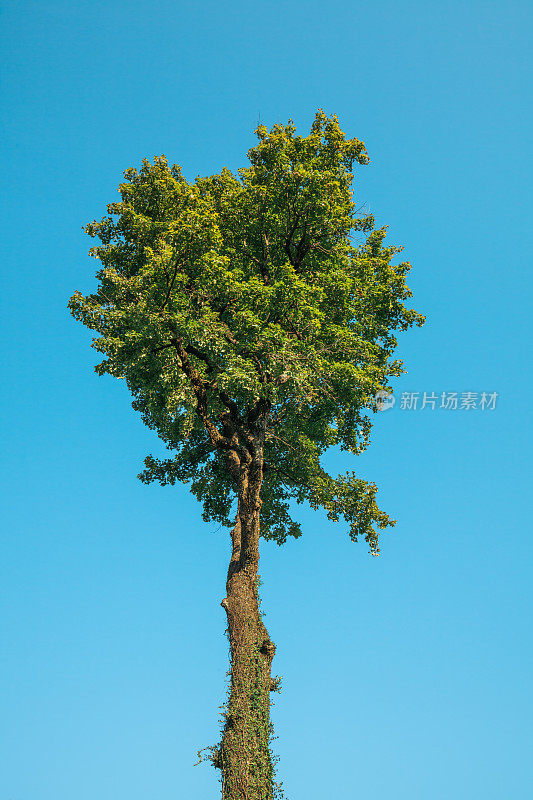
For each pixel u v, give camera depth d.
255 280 15.55
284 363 14.52
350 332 16.25
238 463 16.89
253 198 16.72
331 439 19.61
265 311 15.62
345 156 17.84
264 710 13.88
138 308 14.62
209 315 15.18
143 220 16.45
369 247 18.80
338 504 18.70
